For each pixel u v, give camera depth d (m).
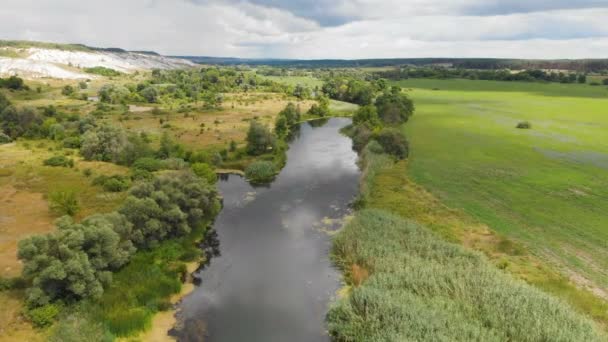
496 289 32.25
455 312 30.25
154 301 34.41
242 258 44.25
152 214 43.09
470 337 27.58
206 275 40.72
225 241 48.22
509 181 66.50
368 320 30.44
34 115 106.00
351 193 64.62
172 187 48.56
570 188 62.50
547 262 39.97
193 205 48.62
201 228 50.16
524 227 48.41
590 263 39.72
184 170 61.09
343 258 43.34
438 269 36.31
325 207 58.72
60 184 62.78
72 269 31.67
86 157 78.56
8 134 97.31
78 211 51.91
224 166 78.56
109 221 39.06
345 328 30.78
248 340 31.03
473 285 33.59
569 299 32.88
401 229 46.34
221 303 35.97
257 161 78.44
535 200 57.59
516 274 37.44
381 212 51.34
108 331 29.94
